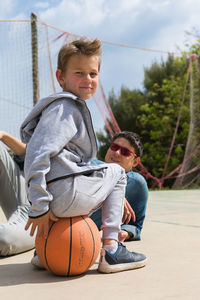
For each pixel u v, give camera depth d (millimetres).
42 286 1437
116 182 1703
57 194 1490
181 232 2830
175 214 4164
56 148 1469
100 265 1625
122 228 2412
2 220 3768
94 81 1705
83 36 1735
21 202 2273
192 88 12680
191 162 12930
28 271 1710
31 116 1637
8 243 2008
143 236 2648
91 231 1556
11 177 2238
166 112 17609
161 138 17562
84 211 1556
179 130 17641
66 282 1485
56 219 1516
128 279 1513
